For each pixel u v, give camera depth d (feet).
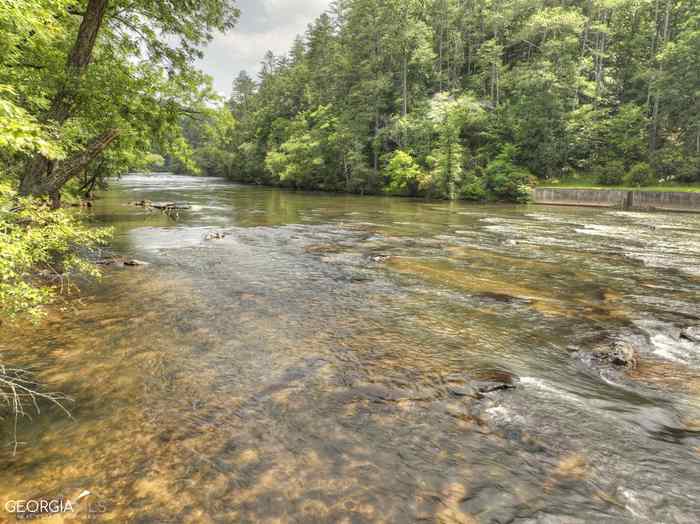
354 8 214.07
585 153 177.68
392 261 45.55
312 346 22.82
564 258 48.24
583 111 170.60
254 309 29.27
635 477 12.62
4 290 15.34
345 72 219.61
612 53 200.85
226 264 43.62
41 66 35.60
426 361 21.04
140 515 10.72
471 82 228.43
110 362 20.25
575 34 200.13
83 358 20.61
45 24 28.86
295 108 284.82
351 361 20.94
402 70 211.41
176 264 43.29
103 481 11.99
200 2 48.42
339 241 59.06
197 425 15.08
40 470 12.41
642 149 157.28
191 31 49.80
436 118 172.86
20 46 33.58
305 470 12.75
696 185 134.31
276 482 12.16
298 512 11.01
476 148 194.90
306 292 33.88
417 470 12.84
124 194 146.30
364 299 32.14
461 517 10.96
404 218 90.89
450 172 155.02
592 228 76.23
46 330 24.27
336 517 10.85
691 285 36.50
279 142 262.88
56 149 18.49
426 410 16.40
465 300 32.07
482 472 12.78
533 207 129.08
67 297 31.01
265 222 79.71
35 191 32.35
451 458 13.46
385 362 20.86
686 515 11.11
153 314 27.66
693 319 27.66
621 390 18.35
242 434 14.57
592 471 12.89
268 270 41.32
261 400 16.97
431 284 36.73
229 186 219.20
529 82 173.78
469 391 17.97
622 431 15.10
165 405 16.44
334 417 15.80
